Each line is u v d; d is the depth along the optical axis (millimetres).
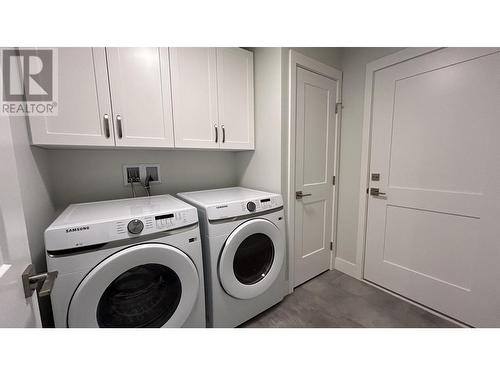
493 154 1236
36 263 969
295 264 1874
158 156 1673
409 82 1565
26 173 898
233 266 1349
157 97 1297
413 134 1573
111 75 1147
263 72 1698
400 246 1721
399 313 1565
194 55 1422
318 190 1983
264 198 1467
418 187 1576
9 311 453
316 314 1580
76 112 1071
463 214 1374
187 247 1114
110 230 906
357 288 1895
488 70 1224
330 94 1953
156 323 1068
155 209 1125
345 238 2137
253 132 1781
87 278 849
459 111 1349
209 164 1938
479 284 1332
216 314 1289
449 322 1453
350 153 2021
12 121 785
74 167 1367
